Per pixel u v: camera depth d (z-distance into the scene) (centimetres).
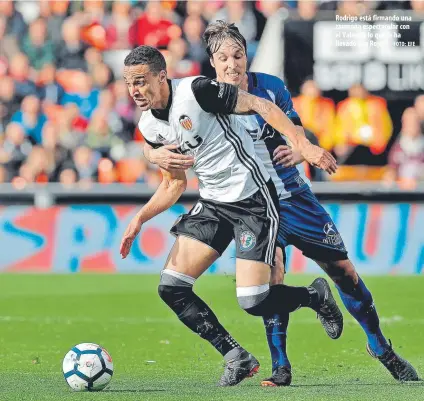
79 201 5259
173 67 5703
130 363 2761
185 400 2009
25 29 5800
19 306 4075
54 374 2519
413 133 5628
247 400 2008
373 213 5138
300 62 5616
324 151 2027
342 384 2336
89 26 5778
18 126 5609
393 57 5619
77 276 4991
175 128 2102
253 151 2191
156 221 5162
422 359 2841
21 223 5222
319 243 2391
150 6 5806
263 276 2173
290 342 3200
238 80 2356
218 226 2195
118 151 5603
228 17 5728
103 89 5709
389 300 4159
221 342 2233
